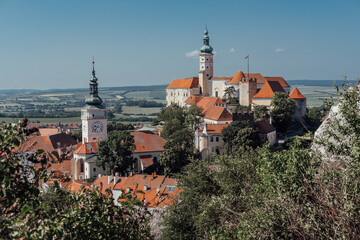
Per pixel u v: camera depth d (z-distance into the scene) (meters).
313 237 20.73
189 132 161.75
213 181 45.66
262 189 28.31
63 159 19.03
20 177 18.22
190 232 45.53
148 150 153.25
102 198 20.97
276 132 168.62
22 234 16.25
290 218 22.25
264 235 22.55
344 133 26.42
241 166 42.19
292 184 24.67
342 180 23.03
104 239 20.61
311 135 28.12
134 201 21.64
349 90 26.64
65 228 18.33
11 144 17.75
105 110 169.88
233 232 26.20
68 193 19.88
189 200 46.41
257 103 197.88
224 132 140.75
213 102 199.00
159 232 51.06
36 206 17.70
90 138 168.62
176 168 126.25
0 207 17.33
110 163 134.12
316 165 26.08
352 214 20.28
